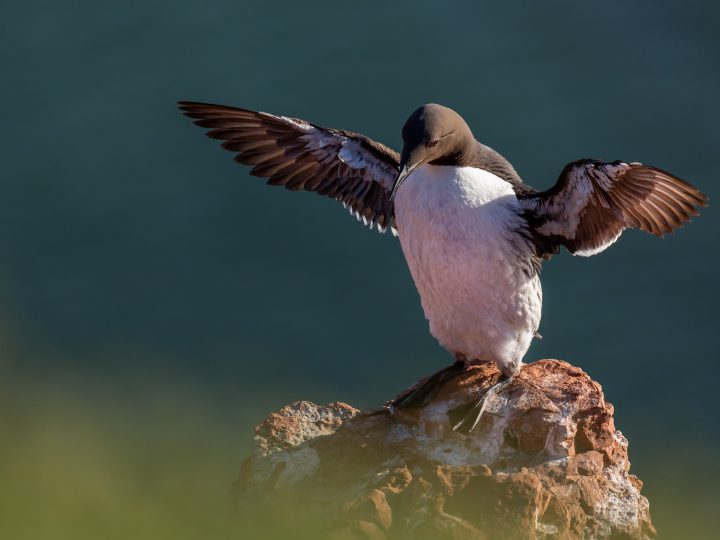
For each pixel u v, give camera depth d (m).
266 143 11.58
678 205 9.80
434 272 10.23
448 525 8.48
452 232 10.03
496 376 10.26
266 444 10.28
